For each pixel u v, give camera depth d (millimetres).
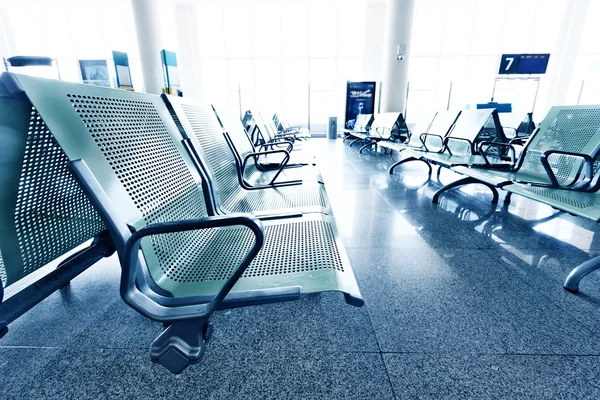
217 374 872
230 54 10578
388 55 7477
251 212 1219
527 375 860
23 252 572
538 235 1886
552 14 8945
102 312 1165
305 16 10180
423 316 1118
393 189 3102
